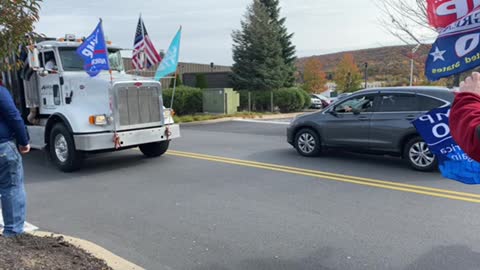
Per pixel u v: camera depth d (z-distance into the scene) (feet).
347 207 18.88
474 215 17.39
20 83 32.30
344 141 29.81
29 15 12.88
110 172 27.68
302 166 28.43
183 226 16.69
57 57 29.50
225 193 21.65
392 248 14.15
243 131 52.75
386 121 27.45
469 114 6.09
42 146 30.09
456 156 9.05
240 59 97.30
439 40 7.07
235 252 14.02
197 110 81.61
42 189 23.32
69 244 13.30
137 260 13.50
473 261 13.03
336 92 136.98
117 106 27.58
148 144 32.60
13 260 10.97
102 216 18.21
